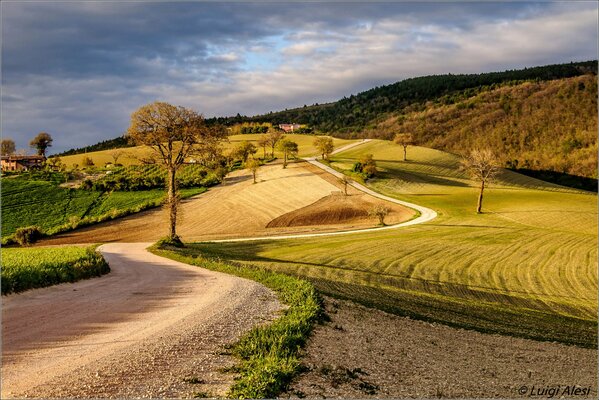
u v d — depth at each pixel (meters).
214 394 12.71
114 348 15.39
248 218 95.25
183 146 55.53
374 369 16.55
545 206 99.69
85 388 12.41
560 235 72.75
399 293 35.50
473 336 23.48
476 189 123.75
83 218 95.50
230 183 122.12
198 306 21.75
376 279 44.25
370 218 94.88
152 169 138.75
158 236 83.12
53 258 31.83
